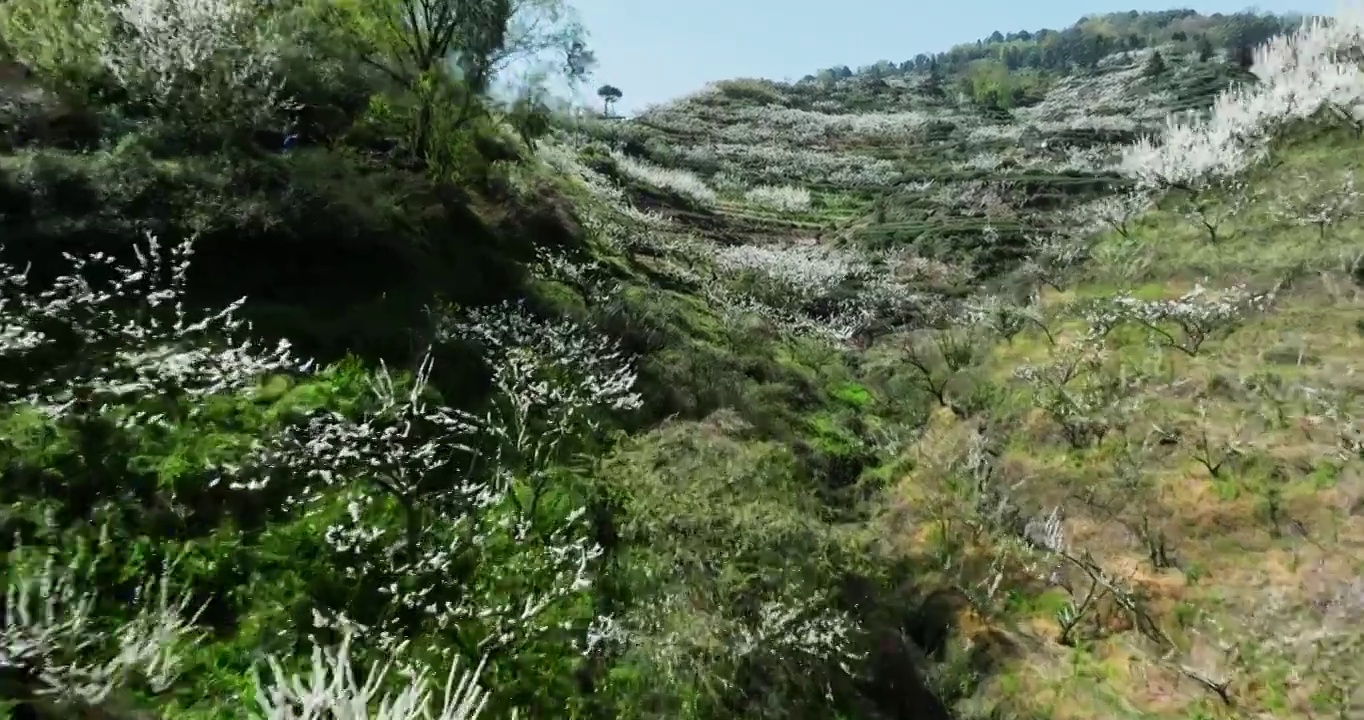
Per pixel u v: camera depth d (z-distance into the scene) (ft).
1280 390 42.63
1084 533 37.83
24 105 39.22
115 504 23.24
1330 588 30.99
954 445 48.32
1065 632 32.63
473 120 59.52
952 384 57.16
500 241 54.60
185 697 18.80
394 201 47.26
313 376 32.35
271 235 37.63
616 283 58.54
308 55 55.52
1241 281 55.31
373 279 40.83
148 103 43.45
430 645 23.07
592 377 39.60
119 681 17.47
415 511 27.37
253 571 23.26
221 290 35.12
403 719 15.90
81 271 31.89
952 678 31.22
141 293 32.30
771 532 32.42
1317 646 28.58
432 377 35.37
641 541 31.48
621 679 25.27
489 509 29.66
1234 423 41.29
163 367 27.84
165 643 19.02
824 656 27.76
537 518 30.30
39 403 25.52
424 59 56.85
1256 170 74.69
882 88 298.15
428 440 31.40
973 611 34.30
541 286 50.67
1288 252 56.95
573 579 27.58
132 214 35.09
